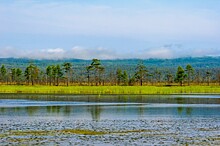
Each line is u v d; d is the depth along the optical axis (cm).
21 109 8256
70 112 7544
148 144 3819
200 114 7100
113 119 6219
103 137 4241
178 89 17362
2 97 13050
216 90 17638
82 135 4384
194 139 4116
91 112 7544
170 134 4478
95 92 16238
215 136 4325
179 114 7100
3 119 6150
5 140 4006
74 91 16462
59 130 4797
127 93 16075
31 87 17888
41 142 3909
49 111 7756
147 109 8294
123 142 3925
